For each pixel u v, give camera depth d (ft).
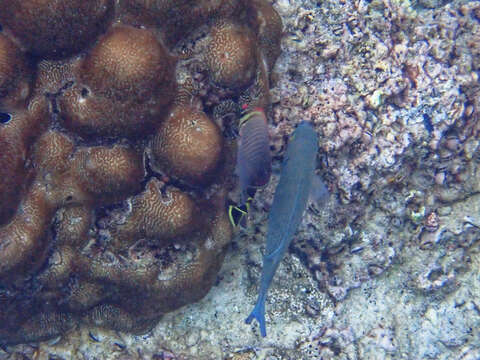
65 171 2.06
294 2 2.48
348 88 2.47
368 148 2.43
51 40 1.95
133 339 2.53
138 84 1.96
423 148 2.55
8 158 1.94
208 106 2.17
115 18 2.02
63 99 2.02
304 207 1.97
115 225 2.16
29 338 2.34
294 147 1.98
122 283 2.22
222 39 2.08
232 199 2.33
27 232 2.02
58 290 2.20
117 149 2.07
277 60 2.43
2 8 1.89
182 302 2.38
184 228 2.16
